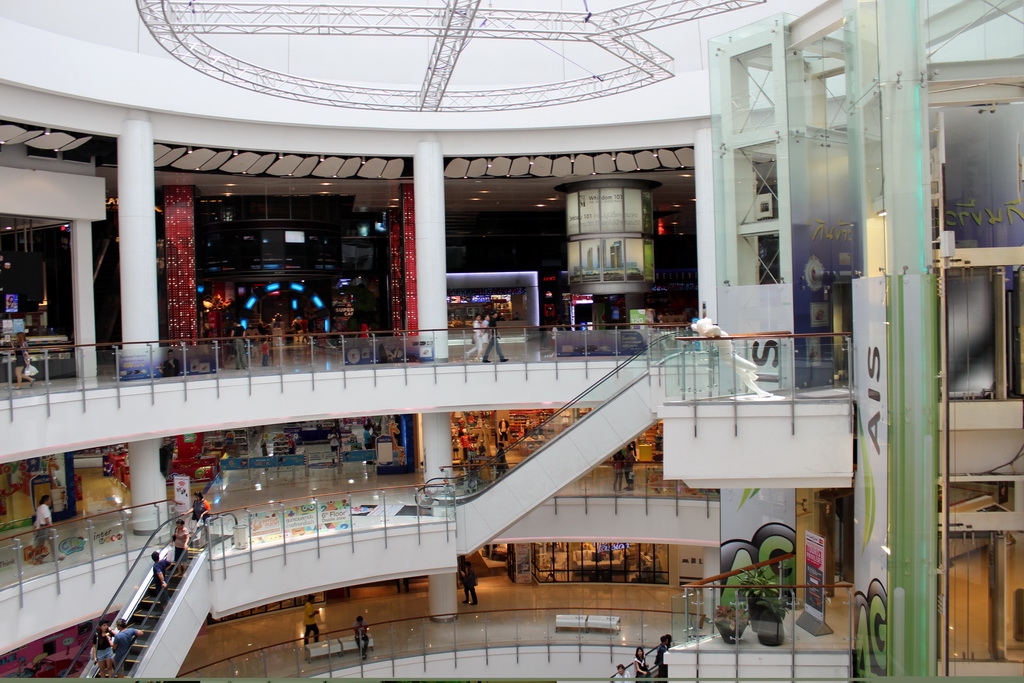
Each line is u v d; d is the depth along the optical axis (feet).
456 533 61.77
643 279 87.81
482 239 120.88
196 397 61.21
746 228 49.16
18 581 46.09
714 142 50.06
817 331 47.88
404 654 66.23
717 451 39.83
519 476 58.90
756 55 48.39
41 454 52.85
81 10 66.49
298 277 95.86
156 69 64.03
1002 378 35.29
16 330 69.82
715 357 40.09
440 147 75.51
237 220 93.86
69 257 75.36
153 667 45.19
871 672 37.06
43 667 60.64
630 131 74.59
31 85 56.59
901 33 35.22
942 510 34.30
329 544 59.21
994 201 37.83
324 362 66.64
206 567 53.57
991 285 35.22
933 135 37.01
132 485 63.31
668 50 75.61
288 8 52.34
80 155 71.41
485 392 69.82
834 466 39.52
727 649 38.60
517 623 68.85
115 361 57.36
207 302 98.58
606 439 54.29
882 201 36.76
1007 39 35.58
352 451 86.43
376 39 75.41
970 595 35.24
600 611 71.72
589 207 87.30
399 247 93.61
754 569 47.11
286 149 71.87
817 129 48.11
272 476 83.41
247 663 61.93
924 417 34.63
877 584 36.68
